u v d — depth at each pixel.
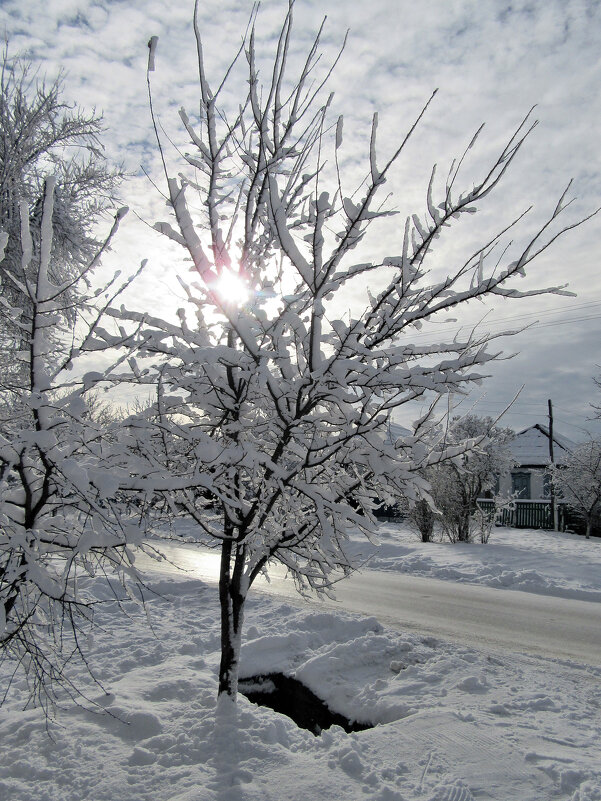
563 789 3.43
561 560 15.45
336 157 3.32
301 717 5.50
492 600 10.89
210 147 3.59
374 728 4.26
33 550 3.43
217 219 3.70
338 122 3.26
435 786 3.39
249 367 3.83
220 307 3.66
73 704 4.61
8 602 3.56
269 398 4.25
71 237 10.94
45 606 3.90
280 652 6.22
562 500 25.58
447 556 16.41
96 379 3.52
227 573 4.54
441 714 4.46
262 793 3.28
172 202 3.45
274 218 3.57
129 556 3.67
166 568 13.52
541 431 36.09
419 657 6.06
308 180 4.27
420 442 4.14
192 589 9.90
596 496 23.19
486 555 16.38
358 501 4.52
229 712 4.19
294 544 4.43
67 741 3.94
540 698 5.02
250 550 4.64
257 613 8.20
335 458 4.30
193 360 3.67
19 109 10.15
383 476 4.08
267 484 4.05
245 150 3.75
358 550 18.31
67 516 3.88
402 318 3.92
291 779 3.43
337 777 3.48
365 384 3.69
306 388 3.93
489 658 6.17
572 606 10.55
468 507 19.77
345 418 3.91
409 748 3.89
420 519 20.12
